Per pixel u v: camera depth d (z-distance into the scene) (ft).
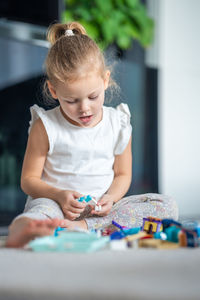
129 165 4.93
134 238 3.32
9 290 2.02
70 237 3.21
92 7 9.93
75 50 4.22
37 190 4.27
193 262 2.52
